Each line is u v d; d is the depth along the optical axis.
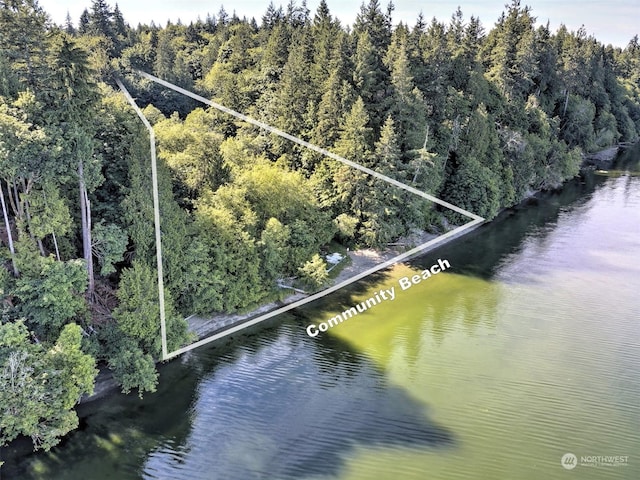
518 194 76.81
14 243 31.92
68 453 29.48
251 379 36.66
